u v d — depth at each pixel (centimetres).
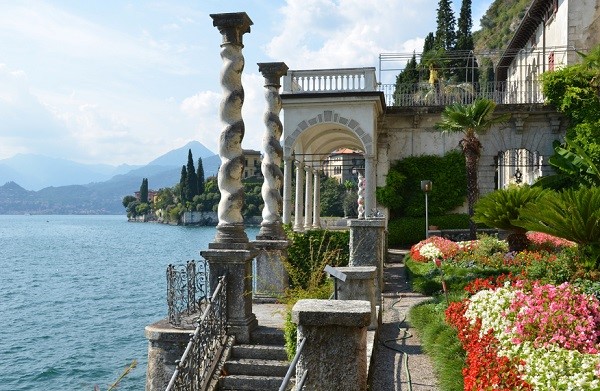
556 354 617
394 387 731
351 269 949
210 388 809
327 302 538
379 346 942
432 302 1240
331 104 2411
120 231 14625
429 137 3095
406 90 3409
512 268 1565
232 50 1043
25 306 3253
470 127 2559
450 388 680
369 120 2380
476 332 782
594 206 1246
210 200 15412
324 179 9256
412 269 1780
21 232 15425
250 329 940
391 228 2983
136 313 2934
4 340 2344
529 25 3834
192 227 15250
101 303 3303
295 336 815
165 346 859
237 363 861
